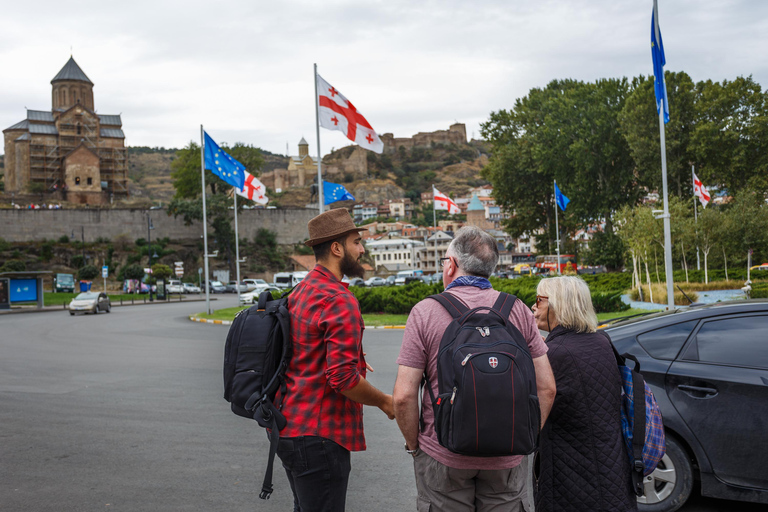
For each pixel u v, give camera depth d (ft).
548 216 198.90
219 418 26.16
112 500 16.44
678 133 165.07
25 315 127.65
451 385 8.34
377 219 627.87
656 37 60.49
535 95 198.29
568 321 10.82
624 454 10.43
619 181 179.01
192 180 348.38
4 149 405.18
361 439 9.89
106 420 25.89
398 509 15.60
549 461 10.55
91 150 365.61
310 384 9.46
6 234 294.05
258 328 9.72
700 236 118.62
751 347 14.14
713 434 13.89
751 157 166.30
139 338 65.36
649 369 14.67
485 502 9.32
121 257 303.48
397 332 64.18
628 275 139.33
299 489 9.55
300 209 344.49
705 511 14.98
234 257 318.45
